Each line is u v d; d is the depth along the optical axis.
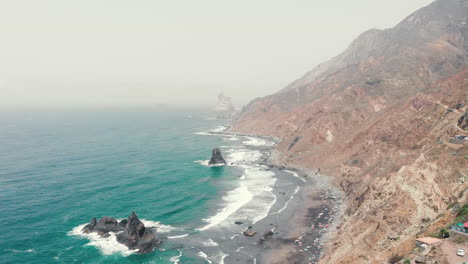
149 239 68.38
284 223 79.81
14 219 80.12
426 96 116.06
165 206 91.56
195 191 105.69
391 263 48.59
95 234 72.56
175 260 62.81
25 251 64.75
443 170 66.44
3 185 108.19
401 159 84.00
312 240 70.38
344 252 59.44
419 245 48.19
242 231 75.69
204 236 73.06
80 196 98.44
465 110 86.75
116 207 89.88
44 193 100.56
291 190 106.25
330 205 90.81
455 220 50.75
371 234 59.44
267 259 63.22
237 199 97.81
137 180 117.50
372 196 73.06
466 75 112.94
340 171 115.62
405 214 60.16
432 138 91.06
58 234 72.56
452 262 40.78
